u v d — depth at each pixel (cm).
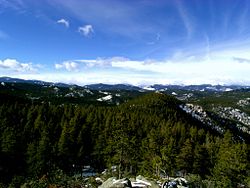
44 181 4278
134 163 8438
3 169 8038
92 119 12075
